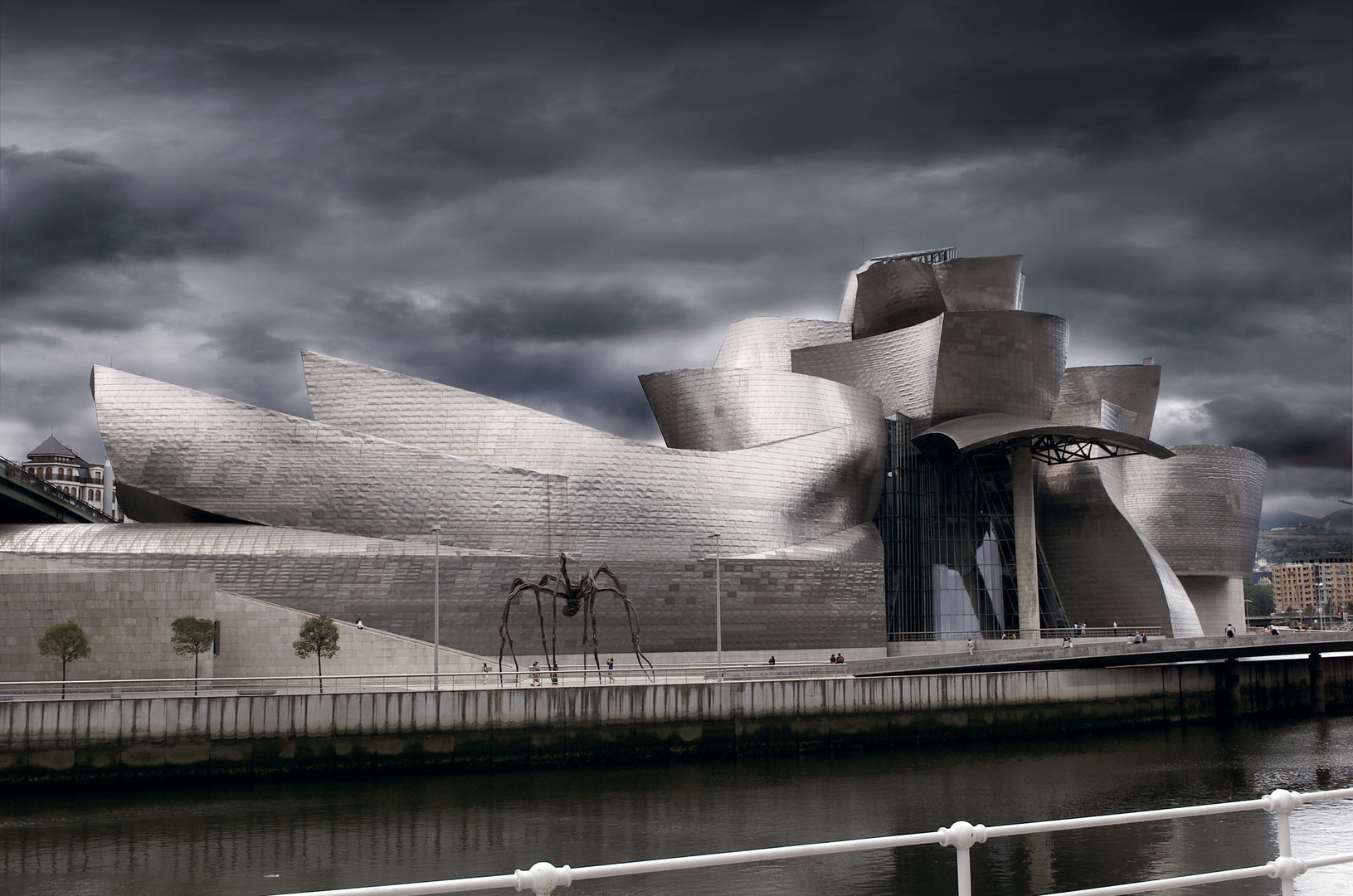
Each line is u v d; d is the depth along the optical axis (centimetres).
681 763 3944
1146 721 5044
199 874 2509
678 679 5125
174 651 4309
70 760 3397
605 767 3862
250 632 4562
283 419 5422
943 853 2684
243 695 3550
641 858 2647
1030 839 2805
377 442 5466
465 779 3619
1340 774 3800
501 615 5316
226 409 5394
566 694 3862
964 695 4488
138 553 5019
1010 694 4603
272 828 2948
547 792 3419
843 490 6481
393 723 3675
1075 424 7262
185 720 3491
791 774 3756
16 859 2641
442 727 3719
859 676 4353
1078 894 794
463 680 4534
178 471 5322
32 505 5697
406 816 3083
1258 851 2648
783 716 4134
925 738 4366
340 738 3619
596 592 4266
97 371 5344
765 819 3069
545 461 5659
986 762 4019
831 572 6112
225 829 2934
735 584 5847
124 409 5319
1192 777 3741
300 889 2373
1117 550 7169
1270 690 5656
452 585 5259
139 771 3438
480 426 5672
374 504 5422
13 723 3369
